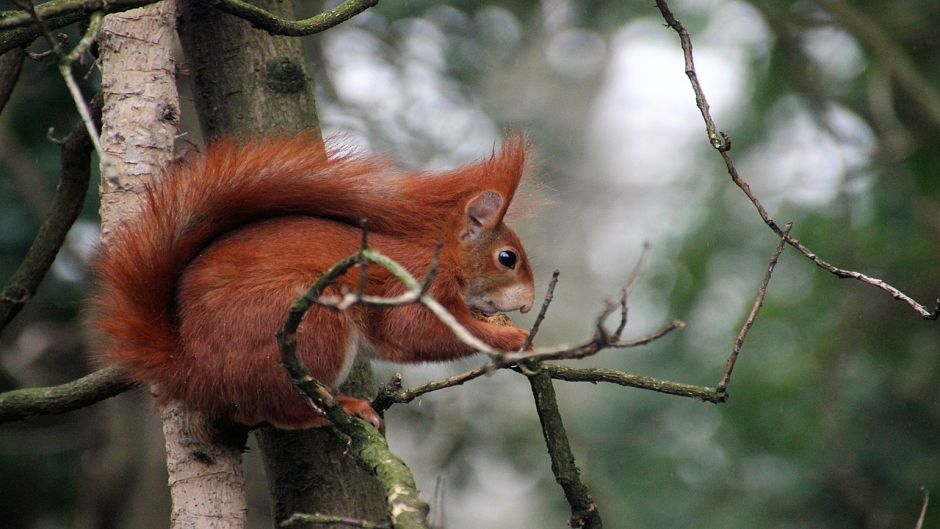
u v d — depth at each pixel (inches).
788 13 547.5
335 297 233.3
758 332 511.5
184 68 258.5
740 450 506.6
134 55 231.9
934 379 497.4
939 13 544.7
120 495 482.3
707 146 574.2
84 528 477.1
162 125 232.5
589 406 575.5
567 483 241.4
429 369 513.0
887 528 471.2
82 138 258.1
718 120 568.7
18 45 234.1
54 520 496.7
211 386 225.1
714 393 223.0
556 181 612.1
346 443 201.3
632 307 544.1
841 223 512.7
